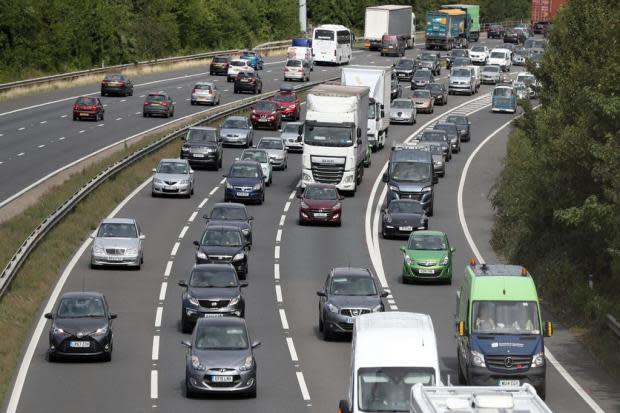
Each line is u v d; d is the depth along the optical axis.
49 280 95.94
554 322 87.00
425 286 99.88
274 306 90.69
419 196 130.88
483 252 114.88
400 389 53.66
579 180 91.50
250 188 133.50
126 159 143.25
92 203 125.38
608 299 85.38
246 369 65.19
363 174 156.25
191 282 83.31
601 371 73.44
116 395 65.81
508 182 127.25
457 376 70.88
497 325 66.25
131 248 100.88
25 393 65.88
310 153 140.75
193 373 65.00
